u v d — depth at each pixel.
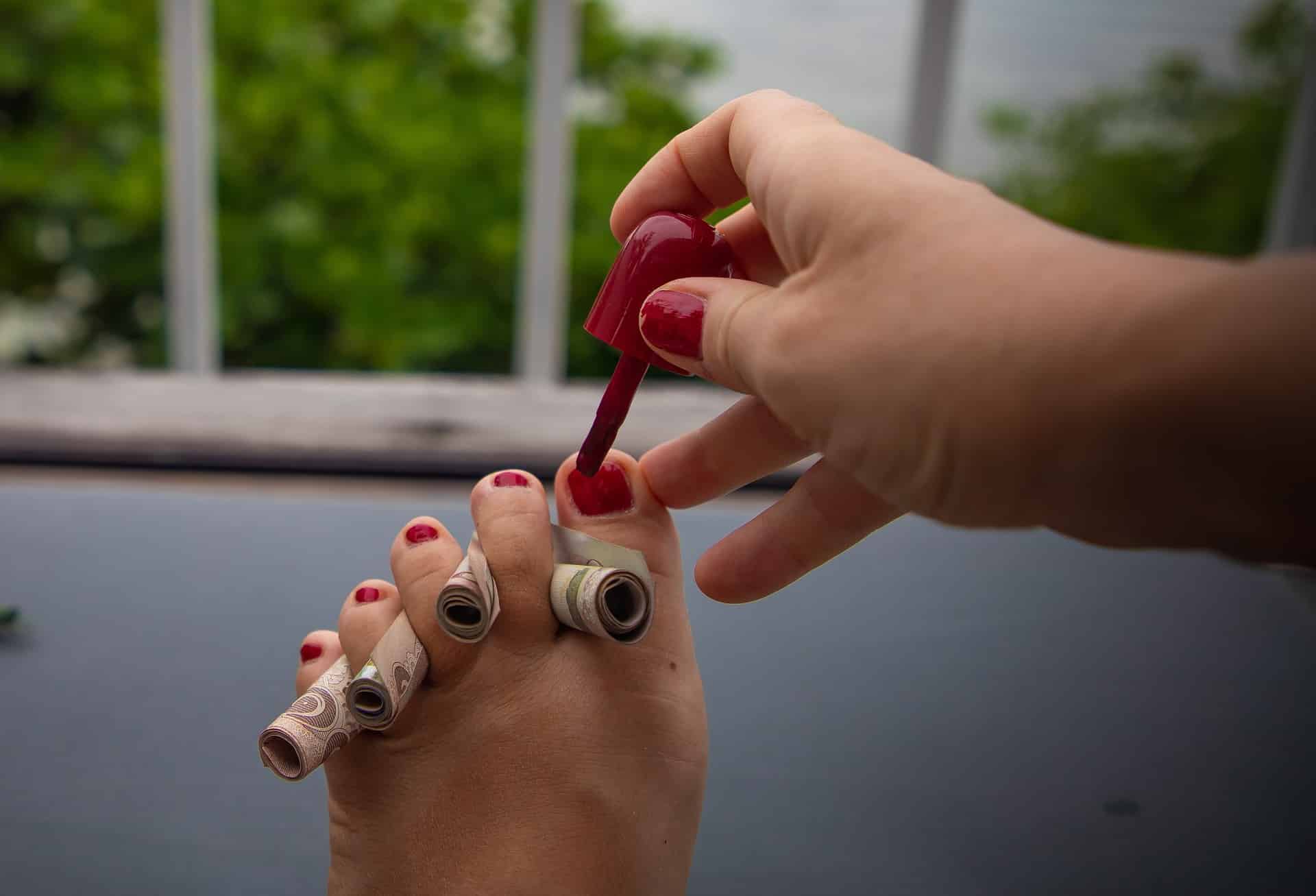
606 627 0.41
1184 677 0.51
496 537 0.42
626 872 0.41
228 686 0.48
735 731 0.47
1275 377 0.25
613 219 0.39
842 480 0.38
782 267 0.39
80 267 1.55
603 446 0.38
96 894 0.41
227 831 0.43
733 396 0.82
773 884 0.42
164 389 0.73
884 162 0.33
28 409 0.71
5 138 1.49
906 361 0.31
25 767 0.44
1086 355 0.28
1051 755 0.47
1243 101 1.34
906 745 0.47
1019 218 0.31
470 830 0.41
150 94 1.51
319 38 1.53
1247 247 1.42
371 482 0.67
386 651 0.41
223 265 1.56
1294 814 0.45
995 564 0.58
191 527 0.57
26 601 0.52
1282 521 0.27
